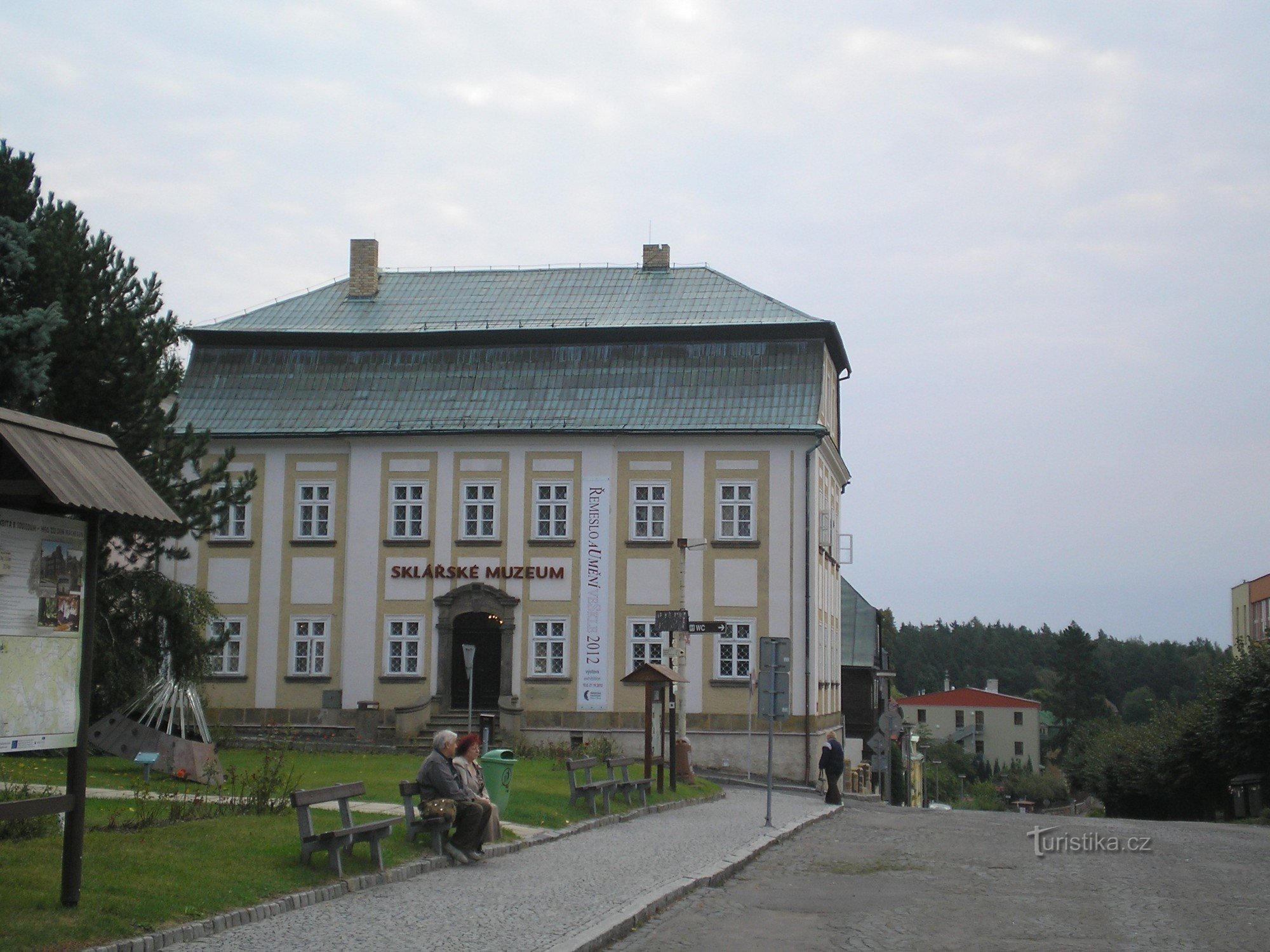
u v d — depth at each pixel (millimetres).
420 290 53094
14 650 10617
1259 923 14570
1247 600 83312
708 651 45875
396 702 47156
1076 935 13594
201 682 32469
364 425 48156
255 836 16125
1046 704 151500
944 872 19312
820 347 47969
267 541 48406
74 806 11367
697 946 12711
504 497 47531
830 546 52312
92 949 10312
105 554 31172
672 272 52469
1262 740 41750
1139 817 55406
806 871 19219
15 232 26047
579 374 48562
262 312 52156
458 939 11891
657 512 46844
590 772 24828
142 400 30016
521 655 46656
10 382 24094
